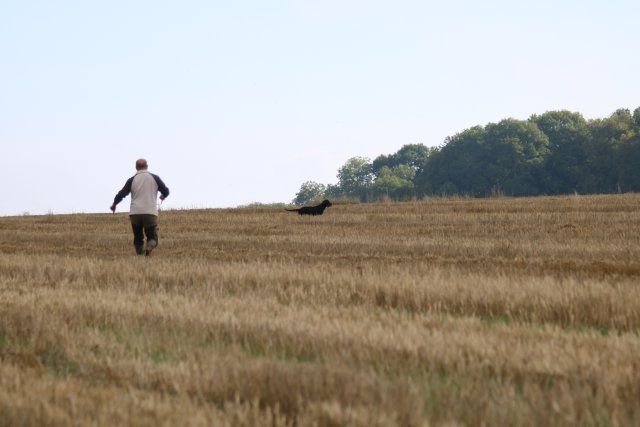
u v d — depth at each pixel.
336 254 40.38
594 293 22.36
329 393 12.88
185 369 14.75
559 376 13.88
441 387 13.33
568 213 60.53
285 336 17.41
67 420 11.60
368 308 22.12
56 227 64.56
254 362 15.14
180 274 29.48
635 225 49.91
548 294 22.41
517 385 13.84
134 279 29.02
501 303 21.81
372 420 11.41
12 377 14.31
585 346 15.73
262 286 27.11
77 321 20.14
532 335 17.39
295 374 13.80
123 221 71.25
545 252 37.88
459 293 23.05
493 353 15.24
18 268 32.22
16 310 21.47
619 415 11.66
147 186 39.16
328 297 24.17
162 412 12.01
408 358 15.34
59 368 16.27
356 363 15.30
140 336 18.06
